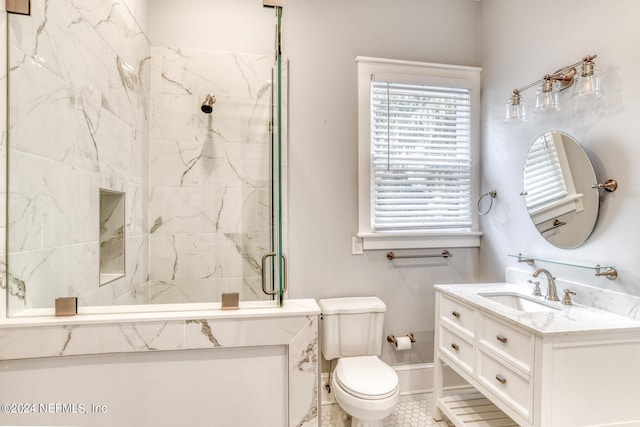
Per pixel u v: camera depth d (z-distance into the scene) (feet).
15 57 3.64
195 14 6.56
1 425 3.44
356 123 7.30
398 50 7.48
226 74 6.30
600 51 5.00
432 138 7.59
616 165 4.76
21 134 3.70
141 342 3.59
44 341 3.46
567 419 4.06
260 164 6.09
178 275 5.91
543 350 3.99
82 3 4.53
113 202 5.29
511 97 6.63
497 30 7.26
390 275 7.47
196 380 3.72
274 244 5.26
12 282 3.61
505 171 7.00
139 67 5.94
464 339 5.70
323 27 7.16
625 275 4.64
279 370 3.86
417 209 7.51
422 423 6.48
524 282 6.39
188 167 6.08
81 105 4.53
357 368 5.92
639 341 4.22
